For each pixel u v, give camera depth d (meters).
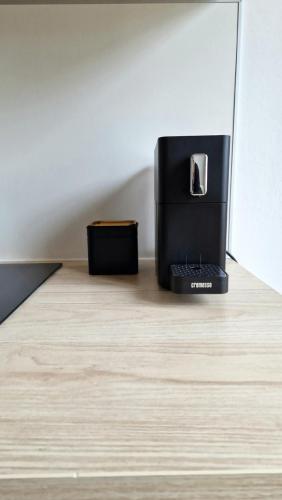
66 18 0.63
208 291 0.41
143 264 0.67
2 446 0.19
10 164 0.68
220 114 0.67
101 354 0.29
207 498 0.17
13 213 0.70
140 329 0.34
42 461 0.18
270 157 0.69
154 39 0.64
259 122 0.67
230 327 0.34
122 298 0.44
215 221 0.47
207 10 0.63
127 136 0.67
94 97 0.66
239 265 0.62
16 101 0.66
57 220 0.70
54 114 0.66
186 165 0.45
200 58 0.64
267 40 0.64
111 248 0.57
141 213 0.70
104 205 0.69
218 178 0.45
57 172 0.68
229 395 0.23
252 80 0.66
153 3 0.62
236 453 0.18
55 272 0.60
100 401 0.22
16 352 0.29
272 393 0.23
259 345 0.30
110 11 0.62
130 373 0.26
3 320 0.36
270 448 0.18
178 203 0.46
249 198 0.70
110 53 0.64
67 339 0.32
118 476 0.17
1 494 0.17
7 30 0.63
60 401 0.23
